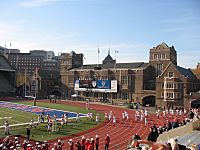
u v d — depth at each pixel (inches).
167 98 3924.7
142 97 4360.2
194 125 1068.5
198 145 744.3
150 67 4584.2
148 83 4510.3
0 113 2864.2
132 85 4512.8
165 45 4495.6
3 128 2036.2
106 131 2111.2
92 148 1275.8
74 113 3063.5
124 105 4133.9
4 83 5561.0
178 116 2945.4
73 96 5049.2
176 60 4761.3
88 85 4943.4
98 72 4963.1
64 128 2154.3
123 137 1898.4
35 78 5669.3
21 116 2677.2
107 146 1473.9
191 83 3973.9
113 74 4751.5
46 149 1264.8
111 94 4729.3
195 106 3750.0
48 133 1942.7
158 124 2433.6
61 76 5605.3
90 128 2209.6
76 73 5339.6
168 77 3956.7
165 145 414.0
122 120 2667.3
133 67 4589.1
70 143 1331.2
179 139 866.8
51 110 3260.3
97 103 4414.4
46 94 5669.3
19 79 6314.0
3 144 1198.9
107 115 2849.4
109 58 7829.7
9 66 5546.3
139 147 716.0
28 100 4675.2
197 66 5383.9
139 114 2874.0
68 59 5693.9
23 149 1325.0
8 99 4741.6
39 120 2324.1
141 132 2082.9
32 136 1822.1
